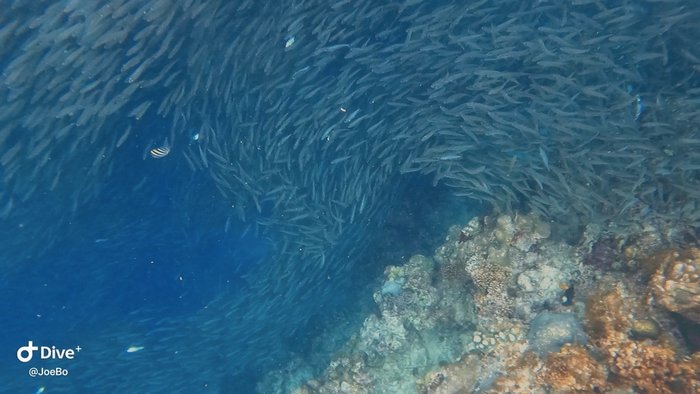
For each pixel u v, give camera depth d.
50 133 2.98
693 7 2.42
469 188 3.19
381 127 3.17
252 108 3.24
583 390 2.12
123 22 2.68
